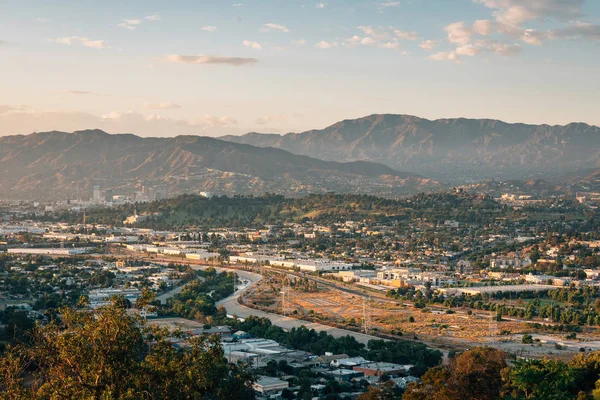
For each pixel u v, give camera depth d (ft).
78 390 556.92
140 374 577.84
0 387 611.06
